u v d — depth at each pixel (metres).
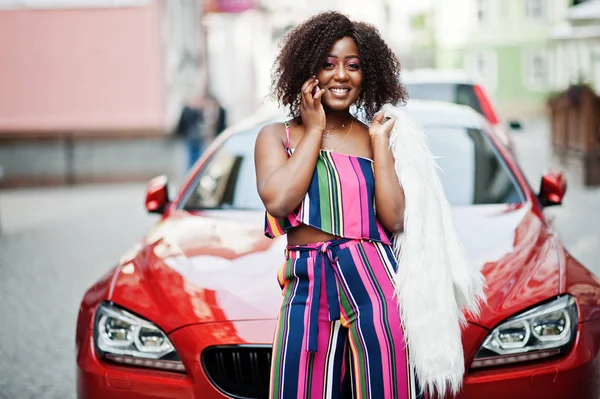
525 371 3.00
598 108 11.75
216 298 3.13
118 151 15.17
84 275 7.09
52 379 4.54
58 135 15.03
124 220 10.21
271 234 2.51
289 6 24.14
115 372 3.10
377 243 2.44
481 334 2.99
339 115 2.53
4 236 9.20
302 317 2.40
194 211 4.25
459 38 41.09
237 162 4.50
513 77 41.12
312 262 2.42
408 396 2.41
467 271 2.49
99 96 18.31
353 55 2.52
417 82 7.77
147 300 3.20
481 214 3.97
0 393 4.33
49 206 11.84
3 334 5.35
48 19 18.34
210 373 2.99
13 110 18.34
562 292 3.18
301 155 2.40
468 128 4.61
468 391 2.95
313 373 2.41
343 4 33.47
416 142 2.48
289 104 2.63
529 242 3.56
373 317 2.38
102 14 18.20
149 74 18.22
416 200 2.42
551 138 15.11
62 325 5.55
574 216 9.11
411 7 40.38
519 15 40.91
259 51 20.73
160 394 3.03
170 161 15.21
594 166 11.78
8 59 18.33
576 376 3.04
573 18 25.08
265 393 2.96
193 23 17.14
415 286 2.41
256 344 2.95
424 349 2.40
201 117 12.39
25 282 6.84
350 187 2.42
